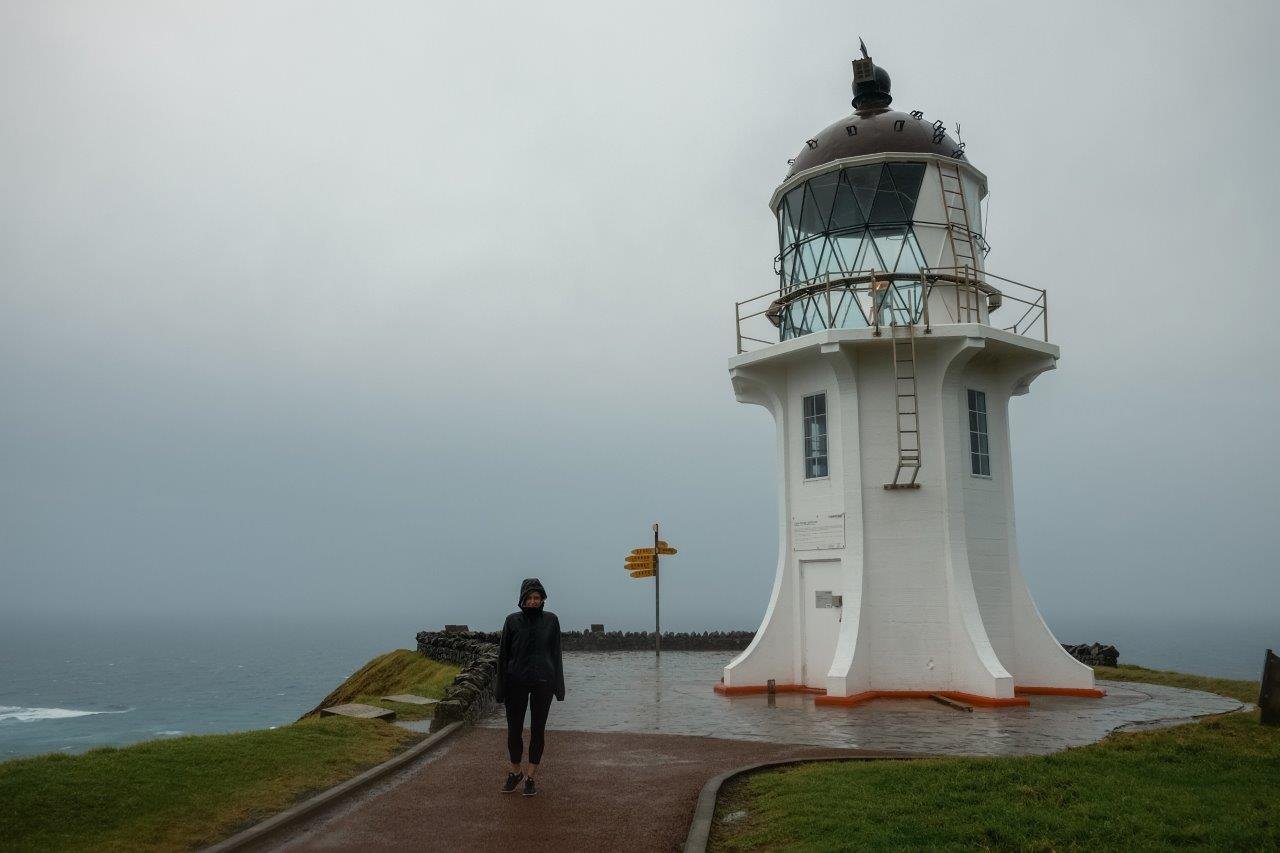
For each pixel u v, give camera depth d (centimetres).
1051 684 2167
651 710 1886
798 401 2341
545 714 1113
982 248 2384
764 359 2306
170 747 1188
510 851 877
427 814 1013
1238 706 1928
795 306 2361
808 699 2073
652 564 3325
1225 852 816
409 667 3459
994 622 2186
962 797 986
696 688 2325
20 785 963
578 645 3834
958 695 2044
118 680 17388
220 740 1270
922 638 2105
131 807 953
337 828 957
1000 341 2147
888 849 815
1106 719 1730
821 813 939
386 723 1592
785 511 2327
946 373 2162
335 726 1473
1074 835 857
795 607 2283
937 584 2119
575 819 991
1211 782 1071
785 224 2441
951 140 2330
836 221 2292
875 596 2139
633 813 1014
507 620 1141
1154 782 1065
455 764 1291
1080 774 1095
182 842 884
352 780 1142
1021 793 1002
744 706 1955
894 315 2186
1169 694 2180
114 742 8600
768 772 1217
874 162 2258
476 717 1703
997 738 1505
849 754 1335
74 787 980
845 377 2194
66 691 15025
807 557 2261
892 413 2195
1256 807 956
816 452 2291
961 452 2177
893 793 1012
